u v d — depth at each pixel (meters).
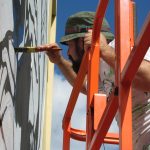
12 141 2.19
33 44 3.51
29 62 3.24
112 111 2.10
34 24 3.59
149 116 2.73
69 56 3.49
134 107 2.77
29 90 3.27
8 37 2.21
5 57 2.14
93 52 2.73
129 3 2.14
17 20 2.54
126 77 1.94
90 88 2.70
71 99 3.18
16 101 2.53
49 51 3.29
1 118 2.06
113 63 2.65
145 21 1.70
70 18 3.41
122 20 2.09
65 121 3.38
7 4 2.18
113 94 2.06
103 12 2.70
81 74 2.99
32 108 3.52
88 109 2.69
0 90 2.08
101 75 3.13
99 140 2.30
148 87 2.41
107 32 3.33
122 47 2.04
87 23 3.35
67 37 3.38
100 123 2.25
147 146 2.71
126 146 1.89
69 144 3.35
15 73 2.40
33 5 3.50
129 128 1.92
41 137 4.73
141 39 1.73
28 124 3.27
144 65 2.37
